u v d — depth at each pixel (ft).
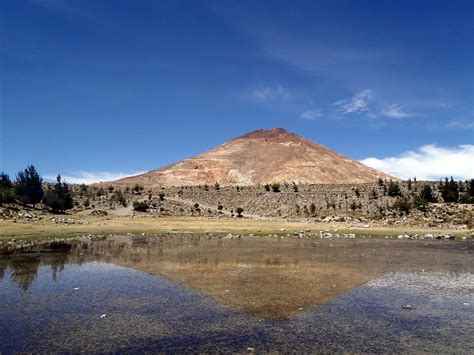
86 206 513.86
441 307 80.94
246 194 654.53
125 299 85.46
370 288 96.94
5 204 400.26
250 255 155.74
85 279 106.42
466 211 374.43
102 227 312.09
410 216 384.06
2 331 65.67
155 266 127.54
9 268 123.95
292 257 150.82
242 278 107.96
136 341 61.72
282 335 64.75
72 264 131.64
